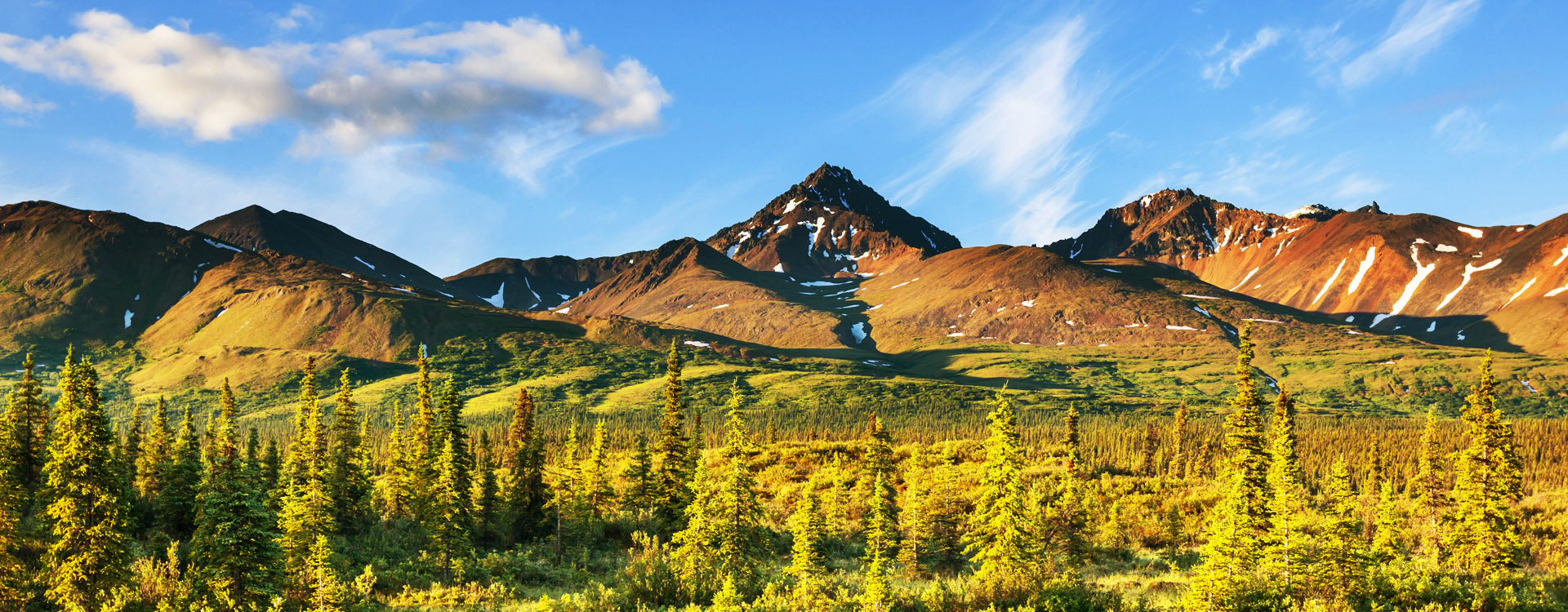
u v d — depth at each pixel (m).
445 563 63.41
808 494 54.66
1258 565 44.62
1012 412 56.16
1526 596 42.41
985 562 52.03
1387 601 42.19
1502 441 53.72
